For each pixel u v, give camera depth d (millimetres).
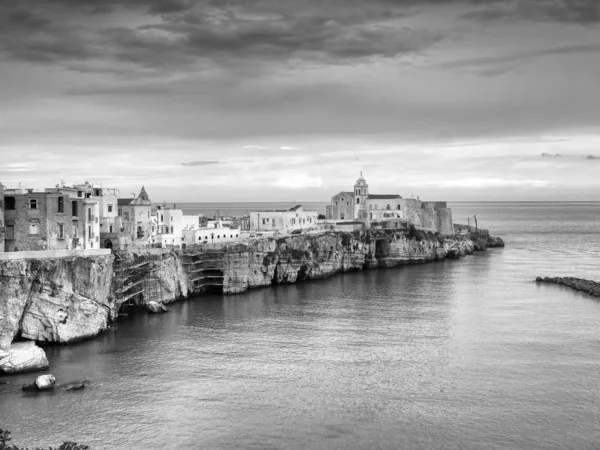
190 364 113688
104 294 136375
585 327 140500
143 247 168000
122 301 145125
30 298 120812
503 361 115875
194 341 128500
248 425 88875
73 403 95375
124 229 175000
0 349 111250
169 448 82188
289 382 105000
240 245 187625
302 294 183750
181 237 196250
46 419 89812
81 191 151000
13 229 133250
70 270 126375
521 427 88625
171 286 168125
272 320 147375
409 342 128375
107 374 107875
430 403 96562
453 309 160250
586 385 103688
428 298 176125
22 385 102438
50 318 122812
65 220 137500
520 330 137875
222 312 156375
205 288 185875
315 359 117000
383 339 130625
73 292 127000
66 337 124750
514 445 83625
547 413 93062
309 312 156625
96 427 87625
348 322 145375
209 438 84938
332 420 90562
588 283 193250
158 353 119938
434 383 104750
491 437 85688
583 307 162750
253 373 109250
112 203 169875
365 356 118812
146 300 160250
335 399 98000
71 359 115625
